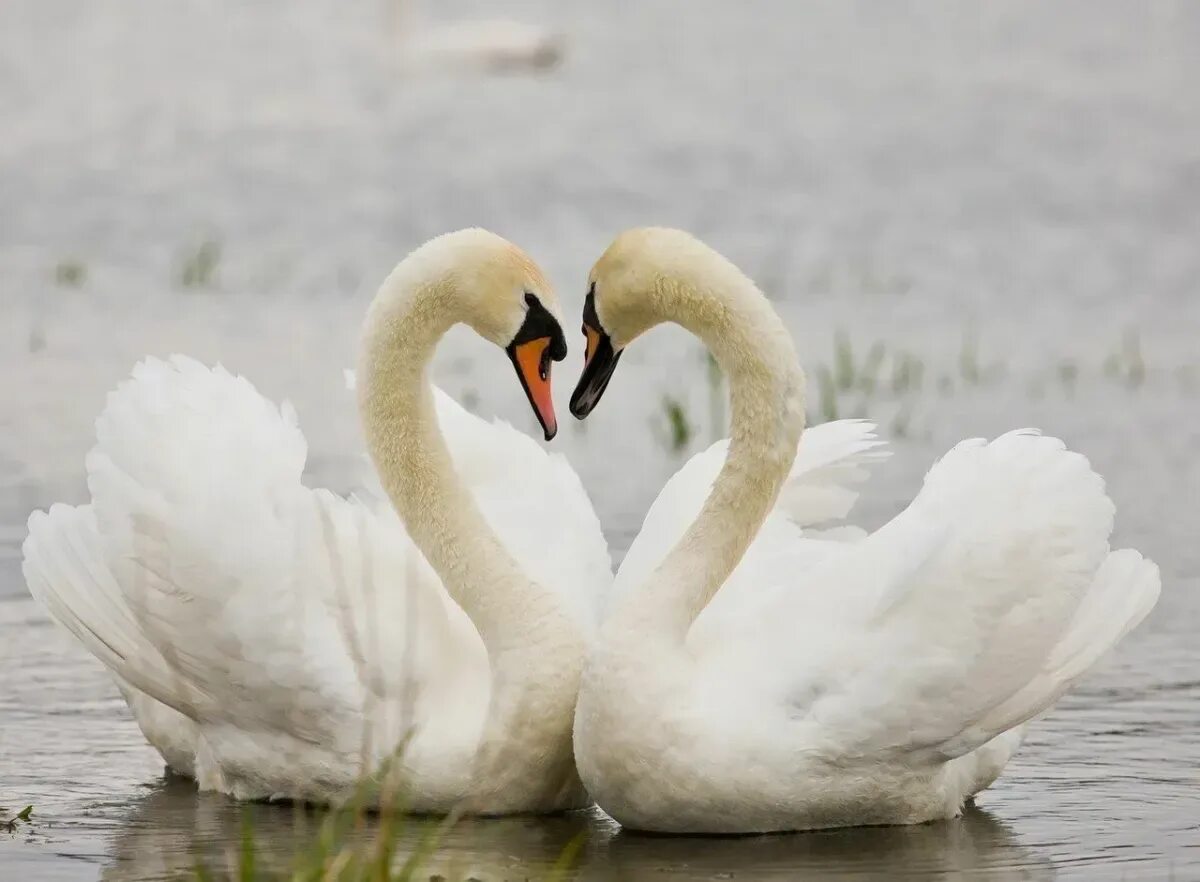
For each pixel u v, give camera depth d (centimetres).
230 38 5784
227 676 1207
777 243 3619
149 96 4934
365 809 1223
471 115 4794
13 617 1623
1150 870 1089
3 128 4528
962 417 2352
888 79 5203
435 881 1034
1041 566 1177
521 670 1196
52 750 1338
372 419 1270
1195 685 1459
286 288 3216
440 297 1250
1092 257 3462
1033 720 1391
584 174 4134
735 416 1223
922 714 1155
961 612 1158
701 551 1203
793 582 1227
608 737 1150
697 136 4506
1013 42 5694
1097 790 1252
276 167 4191
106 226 3675
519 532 1335
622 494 1989
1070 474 1211
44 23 5809
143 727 1307
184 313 2989
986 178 4103
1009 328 2934
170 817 1197
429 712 1203
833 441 1351
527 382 1259
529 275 1247
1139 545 1812
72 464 2062
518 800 1206
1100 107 4794
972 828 1183
